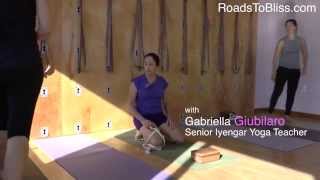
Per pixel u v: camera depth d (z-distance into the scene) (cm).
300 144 450
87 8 484
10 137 161
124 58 516
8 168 157
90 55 490
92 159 375
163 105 443
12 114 162
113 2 503
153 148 407
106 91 505
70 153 396
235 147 430
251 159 382
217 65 614
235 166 356
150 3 535
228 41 625
